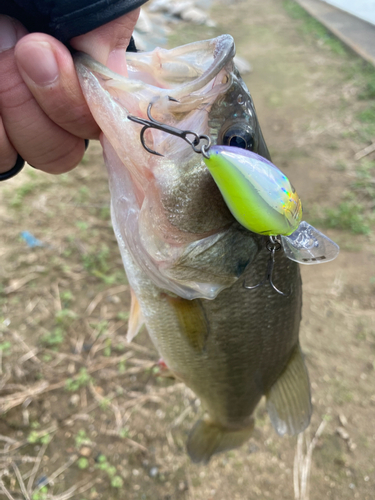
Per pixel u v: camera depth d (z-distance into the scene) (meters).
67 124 0.15
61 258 0.57
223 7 1.78
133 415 0.43
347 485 0.39
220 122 0.15
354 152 0.79
